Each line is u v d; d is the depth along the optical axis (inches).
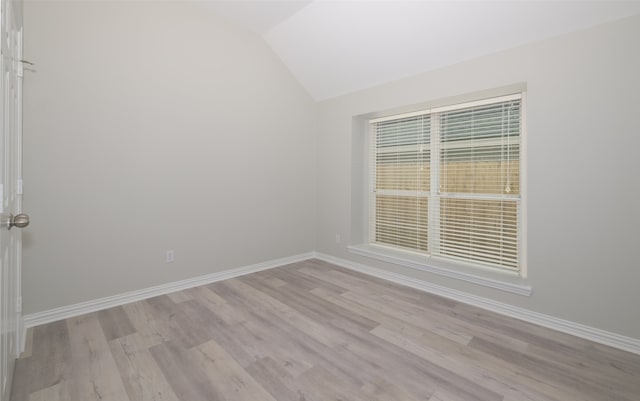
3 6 52.4
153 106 116.3
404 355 80.1
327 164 168.2
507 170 114.7
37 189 94.3
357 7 113.6
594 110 86.2
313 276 143.9
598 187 86.3
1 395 50.8
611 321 84.8
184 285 126.5
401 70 128.6
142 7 112.9
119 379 70.3
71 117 99.4
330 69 147.0
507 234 115.1
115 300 109.7
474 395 65.3
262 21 135.9
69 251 100.4
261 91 149.1
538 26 92.2
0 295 49.7
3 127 51.5
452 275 117.0
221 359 78.1
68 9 98.0
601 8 81.8
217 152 134.7
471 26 100.9
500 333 91.6
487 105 119.4
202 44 128.4
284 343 85.7
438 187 135.3
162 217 120.1
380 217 159.0
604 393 66.1
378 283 135.0
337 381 69.8
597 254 86.8
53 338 87.4
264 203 152.7
